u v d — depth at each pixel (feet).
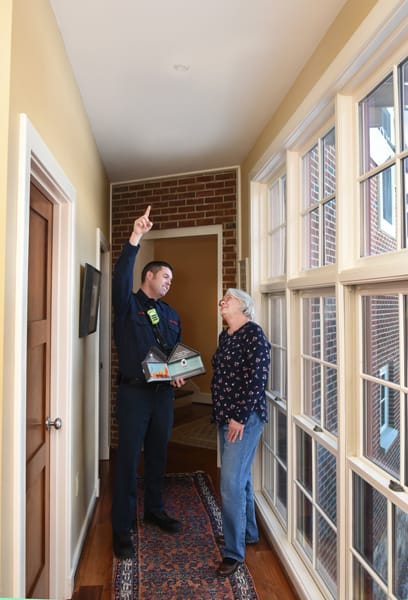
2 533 3.66
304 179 7.59
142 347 8.00
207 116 8.97
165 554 7.70
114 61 6.87
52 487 6.42
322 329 6.53
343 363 5.34
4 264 3.65
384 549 4.60
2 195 3.65
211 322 20.40
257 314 10.16
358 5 5.04
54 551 6.40
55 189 5.85
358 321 5.26
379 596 4.73
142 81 7.52
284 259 8.95
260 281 10.25
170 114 8.89
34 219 5.52
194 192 12.80
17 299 3.95
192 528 8.66
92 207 9.51
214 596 6.56
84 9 5.61
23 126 4.05
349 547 5.29
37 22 4.75
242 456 7.03
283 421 8.51
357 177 5.39
